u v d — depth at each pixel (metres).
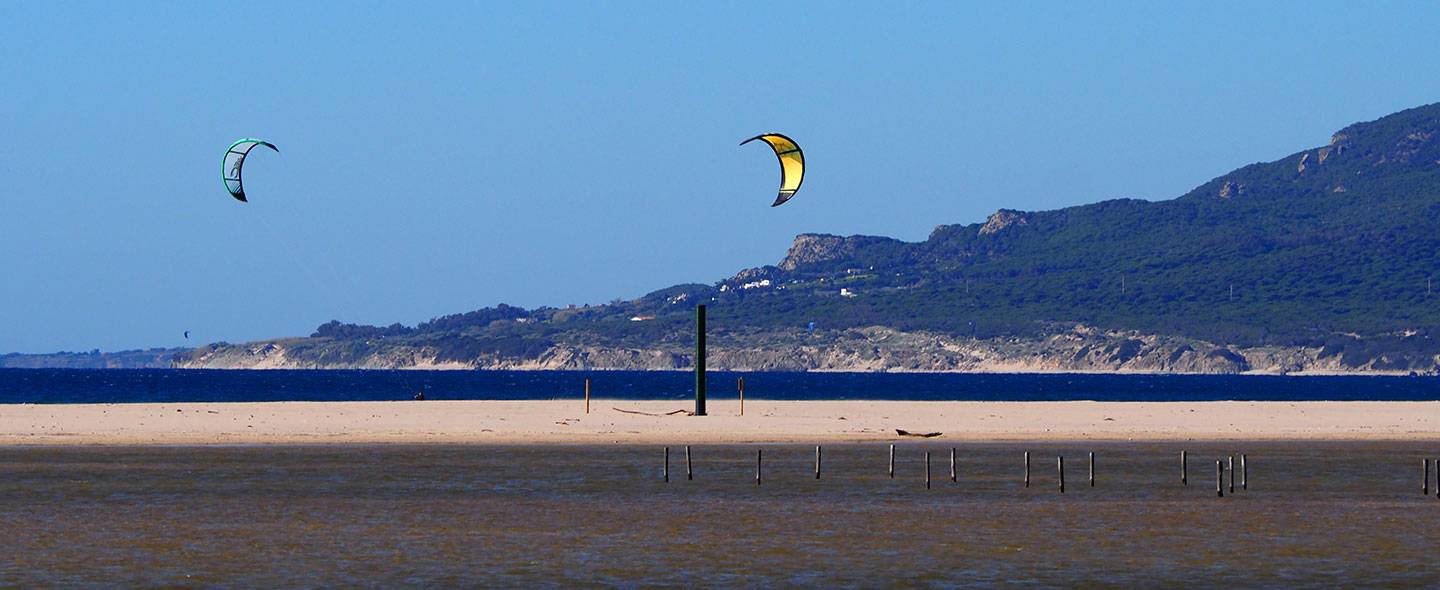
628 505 166.50
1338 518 158.00
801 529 149.00
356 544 139.38
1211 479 196.12
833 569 127.62
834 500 171.38
